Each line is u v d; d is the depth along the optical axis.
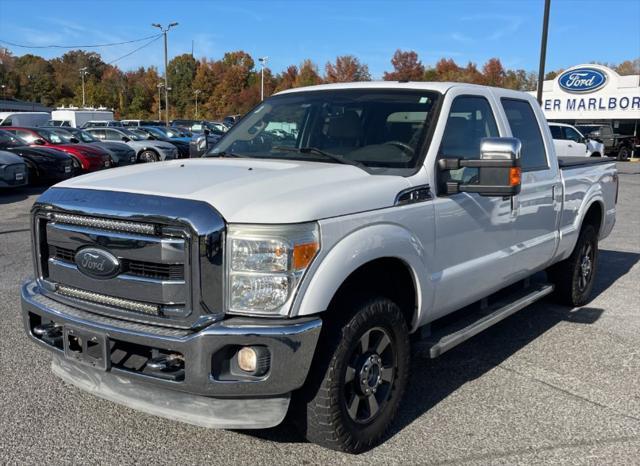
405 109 4.31
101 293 3.37
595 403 4.32
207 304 3.09
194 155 5.10
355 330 3.38
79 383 3.66
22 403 4.15
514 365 5.01
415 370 4.89
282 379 3.09
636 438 3.84
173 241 3.10
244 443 3.71
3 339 5.29
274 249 3.07
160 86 112.75
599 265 8.70
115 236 3.26
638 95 35.38
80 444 3.66
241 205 3.16
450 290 4.18
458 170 4.27
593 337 5.68
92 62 141.12
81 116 45.56
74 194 3.47
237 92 115.81
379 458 3.56
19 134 19.77
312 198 3.26
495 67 97.69
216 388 3.08
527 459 3.57
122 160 21.02
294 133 4.58
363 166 3.97
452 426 3.96
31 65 137.12
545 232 5.44
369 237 3.42
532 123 5.41
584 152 24.05
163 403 3.39
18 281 7.14
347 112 4.46
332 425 3.35
